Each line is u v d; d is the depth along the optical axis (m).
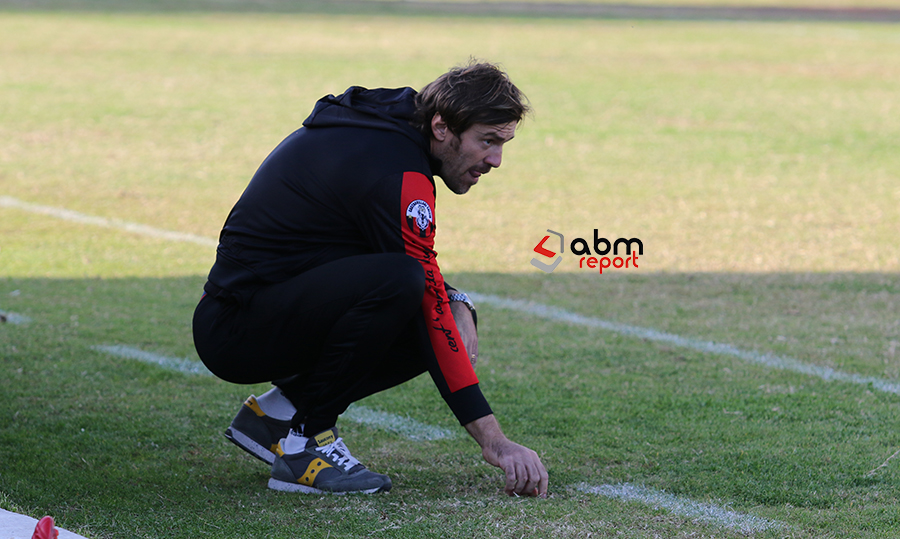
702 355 15.22
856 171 32.53
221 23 78.00
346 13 90.88
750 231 24.75
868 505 9.43
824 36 81.62
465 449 11.10
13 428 11.34
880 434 11.64
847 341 16.02
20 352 14.57
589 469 10.42
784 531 8.74
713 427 11.88
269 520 8.74
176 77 50.81
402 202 8.72
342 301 8.93
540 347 15.59
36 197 27.28
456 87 8.75
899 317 17.48
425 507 9.14
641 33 79.94
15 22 72.88
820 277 20.47
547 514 8.95
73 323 16.36
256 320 9.18
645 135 38.75
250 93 46.66
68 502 9.09
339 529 8.54
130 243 22.73
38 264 20.67
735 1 126.00
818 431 11.73
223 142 35.94
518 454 9.16
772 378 14.03
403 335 9.45
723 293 19.28
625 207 27.30
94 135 36.59
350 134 8.98
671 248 23.09
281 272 9.11
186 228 24.33
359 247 9.22
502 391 13.33
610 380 13.90
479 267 21.27
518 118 8.93
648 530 8.68
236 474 10.18
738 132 39.69
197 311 9.63
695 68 59.56
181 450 10.87
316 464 9.59
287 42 66.69
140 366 14.12
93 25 73.25
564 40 73.06
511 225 25.20
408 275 8.78
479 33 75.75
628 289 19.56
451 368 9.05
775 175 31.89
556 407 12.65
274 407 10.07
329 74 52.56
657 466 10.52
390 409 12.55
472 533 8.48
